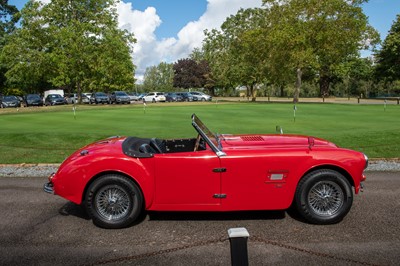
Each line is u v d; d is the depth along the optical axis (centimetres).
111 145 527
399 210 551
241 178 485
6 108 3688
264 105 3269
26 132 1334
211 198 490
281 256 400
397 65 5638
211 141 493
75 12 4309
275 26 4138
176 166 482
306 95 9250
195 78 8494
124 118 1966
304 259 392
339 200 492
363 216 527
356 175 495
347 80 8306
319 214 492
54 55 4034
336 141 1116
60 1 4203
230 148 504
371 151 1006
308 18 4081
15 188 706
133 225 505
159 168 484
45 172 838
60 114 2333
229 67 6209
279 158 485
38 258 404
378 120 1750
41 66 4209
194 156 483
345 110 2480
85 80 4366
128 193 486
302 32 4000
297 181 489
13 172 838
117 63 4341
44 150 1065
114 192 491
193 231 480
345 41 3988
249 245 430
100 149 510
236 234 267
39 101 4316
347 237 451
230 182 485
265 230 479
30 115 2277
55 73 4328
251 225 498
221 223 508
